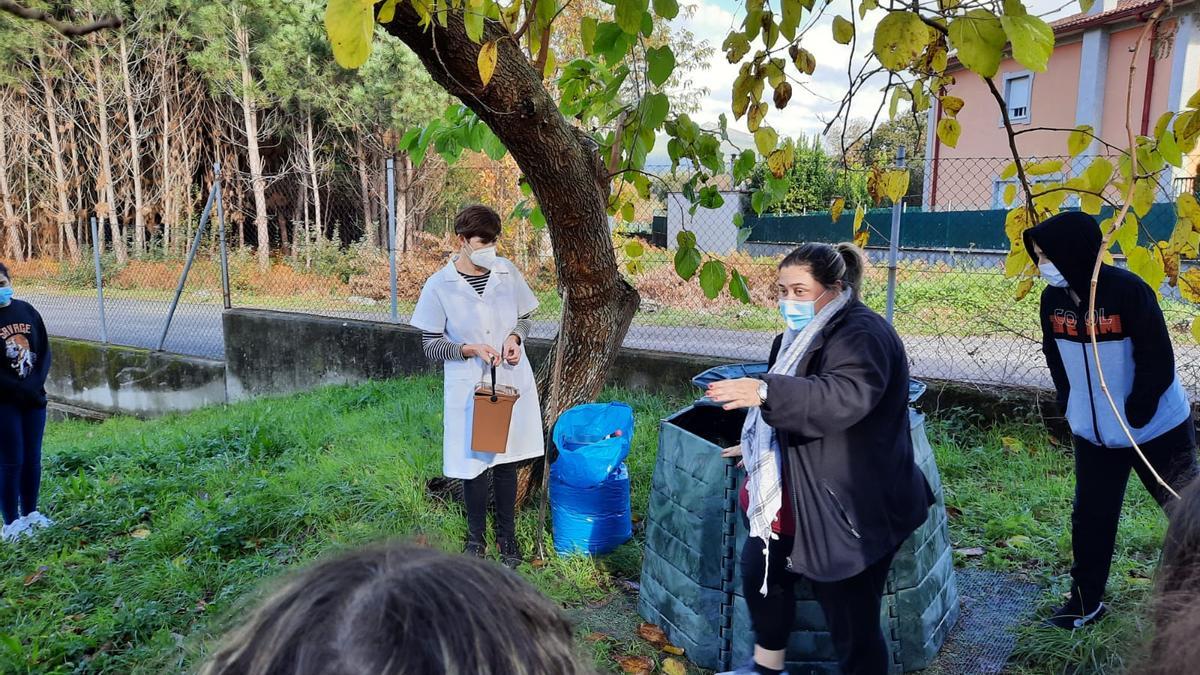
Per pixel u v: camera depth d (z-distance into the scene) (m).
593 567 3.79
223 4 21.22
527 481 4.42
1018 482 4.54
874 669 2.49
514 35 3.21
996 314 6.96
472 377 3.84
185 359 10.04
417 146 4.35
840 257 2.49
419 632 0.70
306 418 6.93
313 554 3.91
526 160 3.73
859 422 2.36
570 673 0.83
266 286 14.26
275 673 0.71
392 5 2.17
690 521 3.01
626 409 4.11
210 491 5.13
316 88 21.72
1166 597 1.09
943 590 3.12
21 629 3.35
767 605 2.58
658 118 3.52
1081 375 2.94
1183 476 2.88
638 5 2.59
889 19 2.05
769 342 8.12
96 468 5.83
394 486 4.68
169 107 25.03
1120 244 2.51
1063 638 2.97
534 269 9.27
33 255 27.50
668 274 9.77
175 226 22.27
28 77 24.61
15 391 4.60
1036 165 2.84
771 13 2.78
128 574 3.93
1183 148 2.31
